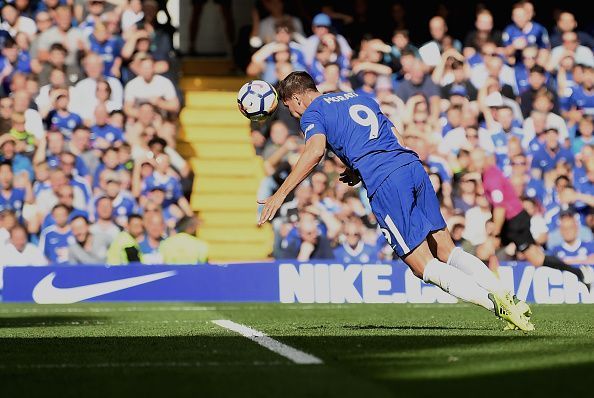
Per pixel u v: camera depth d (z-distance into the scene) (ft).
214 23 169.37
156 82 141.08
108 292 107.96
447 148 137.90
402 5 156.97
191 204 142.92
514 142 134.21
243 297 108.27
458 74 143.64
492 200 122.62
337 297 107.34
